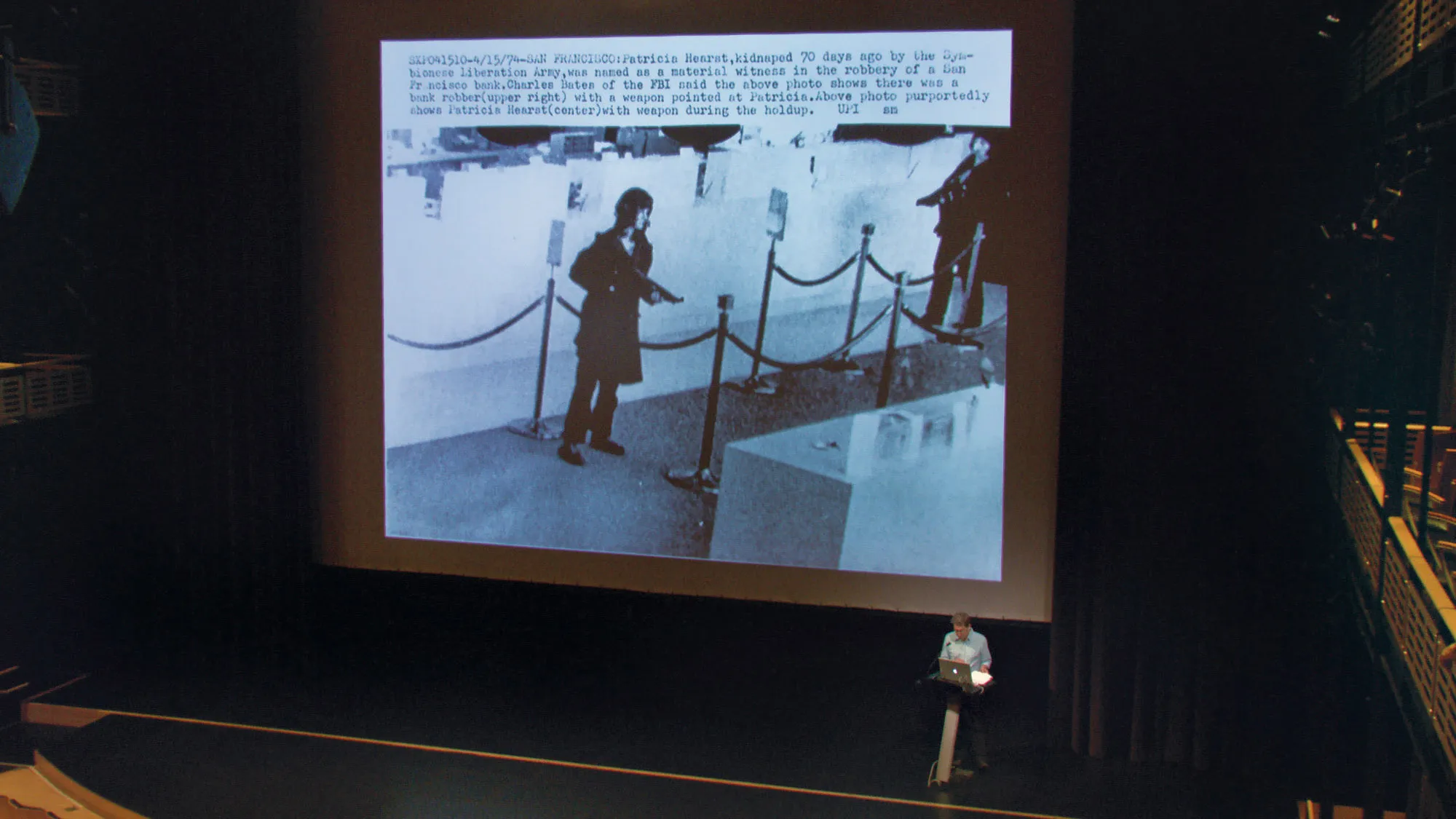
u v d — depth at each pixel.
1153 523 6.72
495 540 7.93
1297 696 6.61
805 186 7.25
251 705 7.49
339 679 7.86
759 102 7.28
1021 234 6.96
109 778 6.42
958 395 7.13
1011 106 6.93
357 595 8.19
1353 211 6.24
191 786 6.30
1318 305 6.39
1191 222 6.52
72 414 8.41
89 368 8.50
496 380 7.84
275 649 8.21
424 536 8.05
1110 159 6.61
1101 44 6.57
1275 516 6.54
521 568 7.91
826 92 7.18
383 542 8.13
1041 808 6.20
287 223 7.88
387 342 7.96
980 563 7.22
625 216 7.54
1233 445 6.57
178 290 8.10
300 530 8.09
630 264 7.55
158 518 8.28
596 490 7.73
